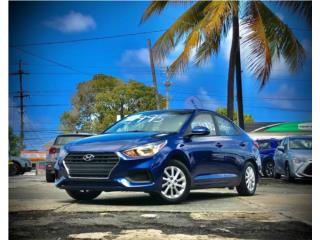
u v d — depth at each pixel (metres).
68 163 7.29
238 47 18.19
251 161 9.28
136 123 8.21
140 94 51.78
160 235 4.99
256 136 40.84
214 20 15.45
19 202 7.72
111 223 5.63
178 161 7.45
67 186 7.33
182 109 8.38
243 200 8.20
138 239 4.81
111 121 51.19
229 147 8.61
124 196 8.88
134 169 6.96
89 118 53.94
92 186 7.12
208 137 8.24
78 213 6.36
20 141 52.25
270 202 7.91
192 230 5.25
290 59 16.81
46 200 8.11
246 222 5.78
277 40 16.86
